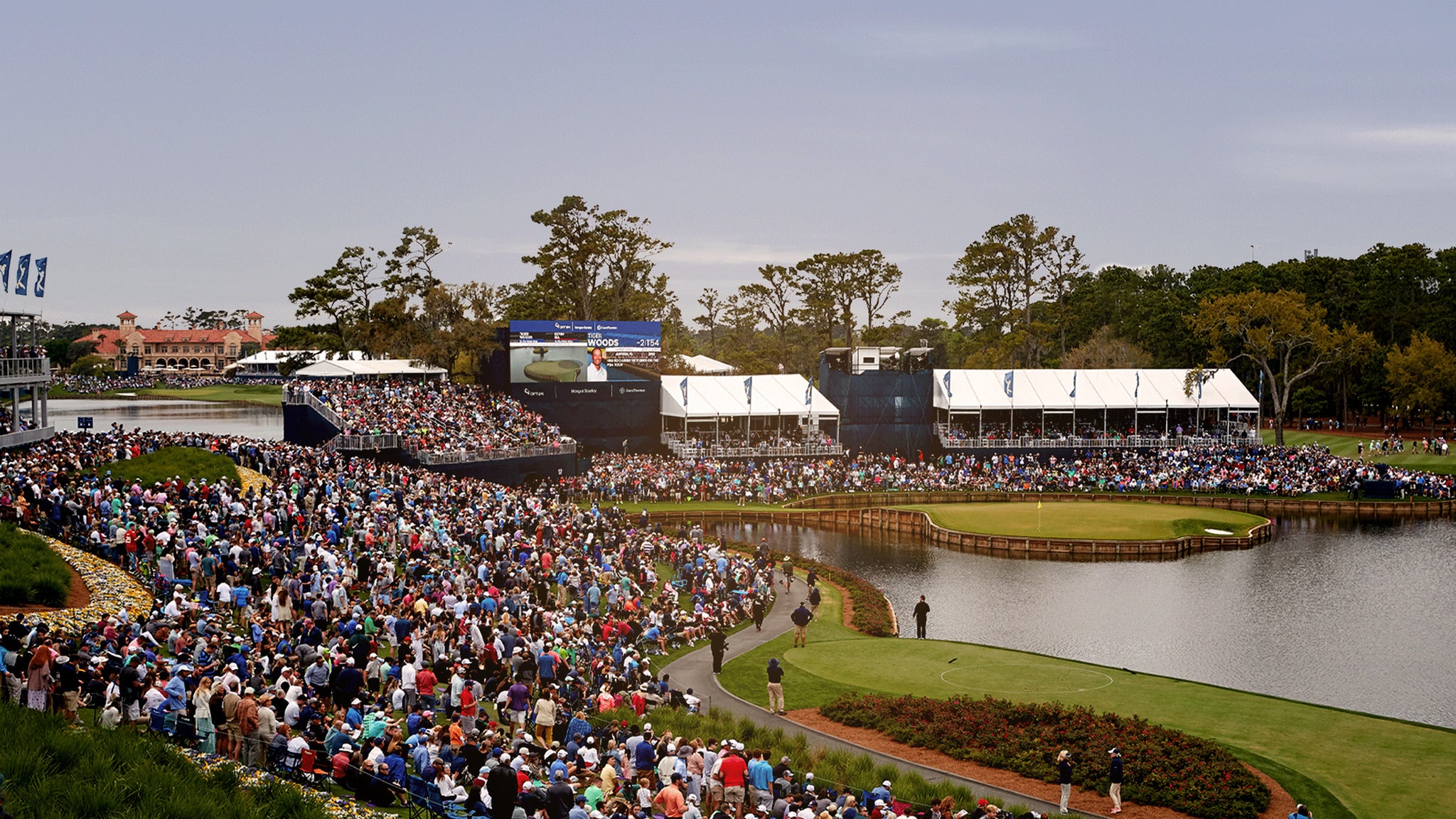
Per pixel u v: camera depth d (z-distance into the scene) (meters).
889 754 34.78
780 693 38.94
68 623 33.59
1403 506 98.81
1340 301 155.00
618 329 112.31
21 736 22.61
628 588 52.53
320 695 28.59
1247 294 124.75
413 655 32.22
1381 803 30.31
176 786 22.06
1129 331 169.38
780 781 26.69
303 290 127.50
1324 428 146.50
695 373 144.75
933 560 79.81
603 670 36.28
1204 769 31.94
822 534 91.19
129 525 44.00
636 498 96.62
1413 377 128.00
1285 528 92.94
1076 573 75.06
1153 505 99.25
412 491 66.62
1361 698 46.34
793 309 168.00
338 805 22.91
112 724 24.53
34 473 51.69
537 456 95.62
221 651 30.12
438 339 120.00
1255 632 57.97
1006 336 155.00
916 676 44.06
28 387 76.38
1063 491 105.75
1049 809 30.39
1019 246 162.75
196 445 72.44
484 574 47.19
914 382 119.94
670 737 26.91
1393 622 60.06
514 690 30.53
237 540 44.12
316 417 91.56
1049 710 37.12
